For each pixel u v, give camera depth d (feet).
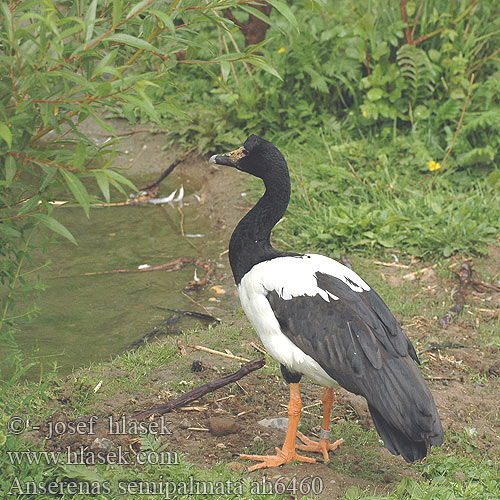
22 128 20.22
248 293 25.88
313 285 24.88
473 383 31.19
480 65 50.39
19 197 23.36
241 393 30.04
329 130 50.96
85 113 20.72
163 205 48.11
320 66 52.44
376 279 38.42
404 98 50.67
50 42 17.74
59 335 34.27
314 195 44.91
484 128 47.06
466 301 36.83
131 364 31.35
